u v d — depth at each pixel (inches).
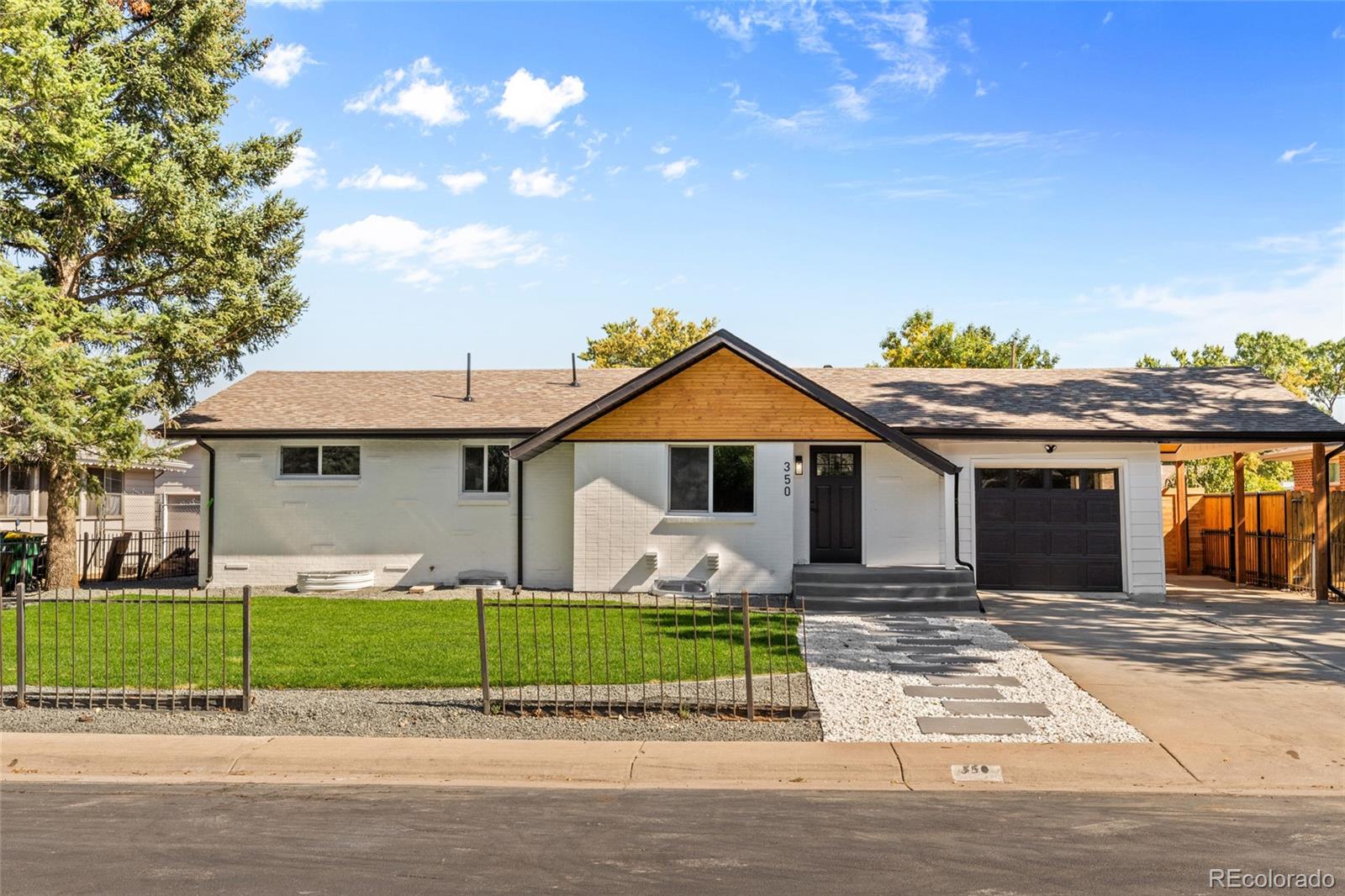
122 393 634.2
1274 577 796.0
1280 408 744.3
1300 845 242.7
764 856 233.5
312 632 534.6
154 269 805.2
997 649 506.9
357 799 286.5
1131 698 398.9
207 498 793.6
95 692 398.6
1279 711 377.1
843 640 531.8
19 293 595.5
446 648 487.2
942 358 1631.4
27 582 834.8
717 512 735.1
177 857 233.0
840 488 751.7
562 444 783.7
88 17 772.0
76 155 679.1
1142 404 771.4
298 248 890.7
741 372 730.2
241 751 328.8
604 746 334.6
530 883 215.5
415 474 790.5
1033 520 749.9
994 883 214.8
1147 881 216.8
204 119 853.2
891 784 306.0
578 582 733.9
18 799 286.8
